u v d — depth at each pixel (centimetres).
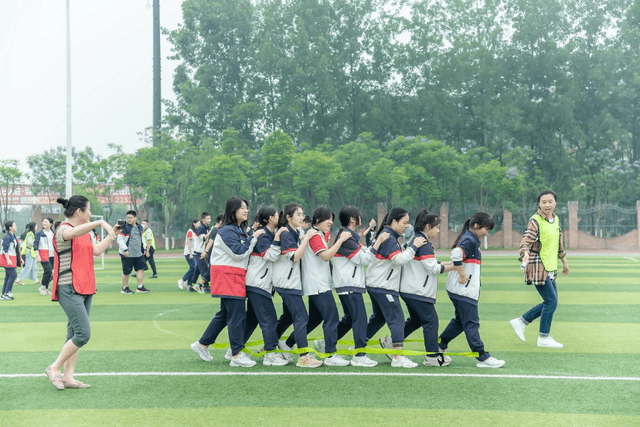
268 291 681
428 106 5281
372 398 546
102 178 4781
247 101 5688
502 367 671
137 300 1328
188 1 5816
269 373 644
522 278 1802
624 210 4266
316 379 616
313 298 680
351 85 5584
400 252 659
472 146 5241
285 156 4341
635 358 718
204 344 704
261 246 674
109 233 588
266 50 5334
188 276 1556
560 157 5266
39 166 5038
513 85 5441
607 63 5331
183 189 4647
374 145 4631
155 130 4953
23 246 1794
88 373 651
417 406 522
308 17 5541
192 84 5728
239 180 4319
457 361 708
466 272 669
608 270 2106
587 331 914
